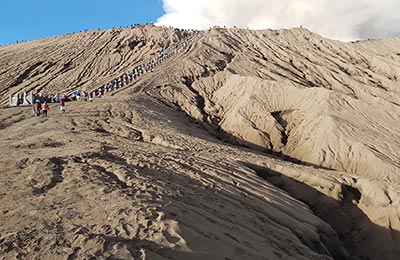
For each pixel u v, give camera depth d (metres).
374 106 35.47
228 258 5.94
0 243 5.55
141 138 19.14
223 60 54.16
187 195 9.09
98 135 17.17
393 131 31.64
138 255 5.29
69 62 57.94
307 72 54.41
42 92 45.59
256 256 6.56
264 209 10.75
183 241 5.94
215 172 12.70
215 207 8.99
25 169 9.69
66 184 8.59
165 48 61.84
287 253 7.99
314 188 17.12
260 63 54.72
